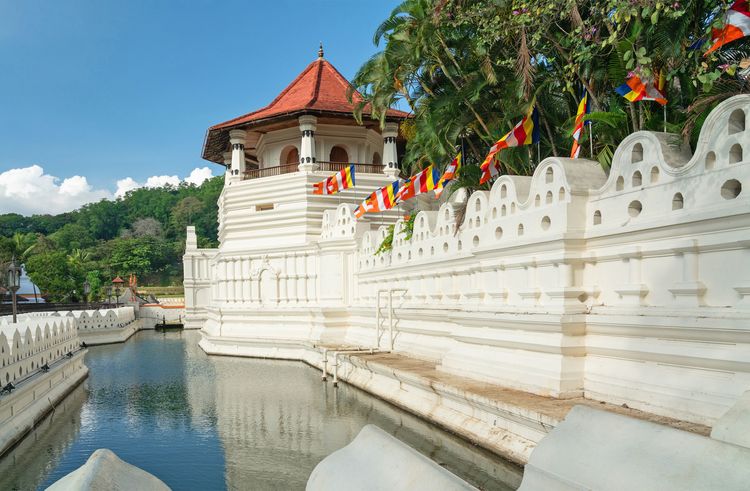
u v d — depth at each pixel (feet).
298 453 45.32
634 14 37.42
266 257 114.83
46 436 53.16
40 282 265.54
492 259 46.21
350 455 13.87
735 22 35.37
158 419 58.85
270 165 130.72
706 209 29.25
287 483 38.63
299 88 130.31
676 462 10.12
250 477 40.01
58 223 577.02
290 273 111.96
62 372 75.15
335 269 99.45
